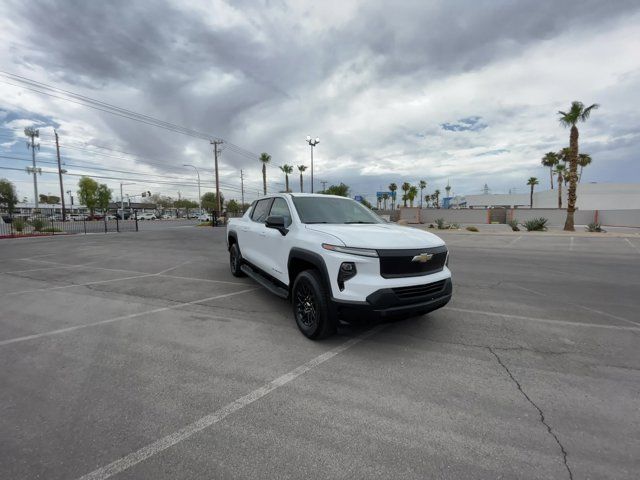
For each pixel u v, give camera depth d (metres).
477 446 2.22
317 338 3.91
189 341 3.96
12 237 21.09
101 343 3.90
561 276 8.01
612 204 64.12
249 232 6.11
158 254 11.94
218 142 42.06
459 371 3.25
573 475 1.97
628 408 2.66
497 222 40.03
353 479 1.94
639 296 6.12
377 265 3.42
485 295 6.15
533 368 3.32
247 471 2.00
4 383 2.99
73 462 2.05
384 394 2.85
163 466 2.03
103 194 62.28
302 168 54.47
